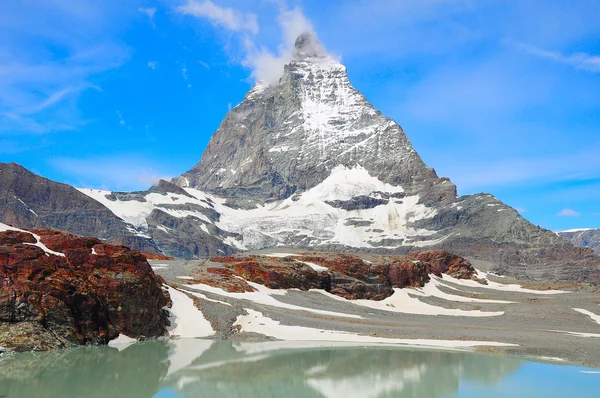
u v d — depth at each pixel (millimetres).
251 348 84938
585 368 74125
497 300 192750
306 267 167375
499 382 65688
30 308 76562
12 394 56625
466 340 96250
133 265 93000
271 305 125875
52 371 66125
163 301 100812
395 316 138500
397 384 64562
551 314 152375
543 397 59188
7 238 83125
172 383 63219
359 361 76688
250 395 58875
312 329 101562
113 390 59688
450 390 61938
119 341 86625
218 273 148125
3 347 72750
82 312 82812
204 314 103625
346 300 162250
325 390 61344
